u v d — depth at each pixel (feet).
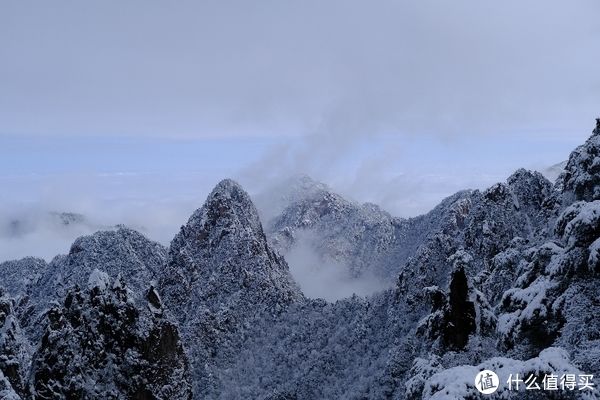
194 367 469.57
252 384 466.29
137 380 254.06
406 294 424.05
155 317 280.31
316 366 440.86
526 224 342.23
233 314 547.90
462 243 368.89
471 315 171.94
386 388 289.12
